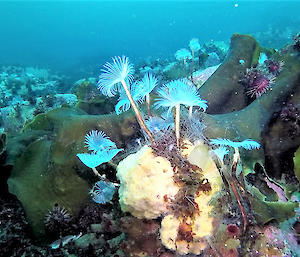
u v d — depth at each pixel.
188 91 0.28
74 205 0.43
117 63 0.30
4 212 0.44
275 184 0.42
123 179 0.30
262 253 0.32
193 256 0.32
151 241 0.34
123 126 0.47
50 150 0.46
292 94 0.49
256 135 0.45
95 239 0.41
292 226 0.34
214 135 0.40
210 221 0.30
